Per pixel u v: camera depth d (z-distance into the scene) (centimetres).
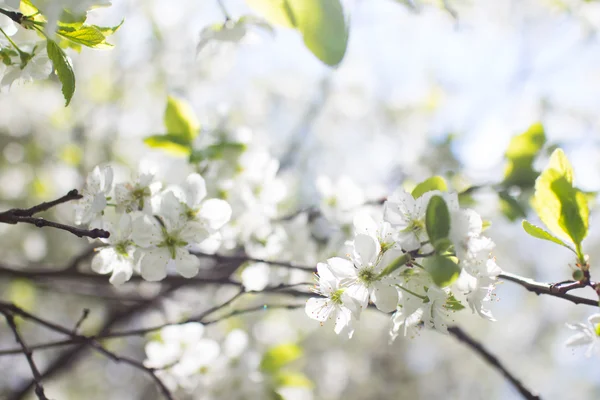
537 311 179
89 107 106
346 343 138
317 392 129
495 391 168
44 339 107
